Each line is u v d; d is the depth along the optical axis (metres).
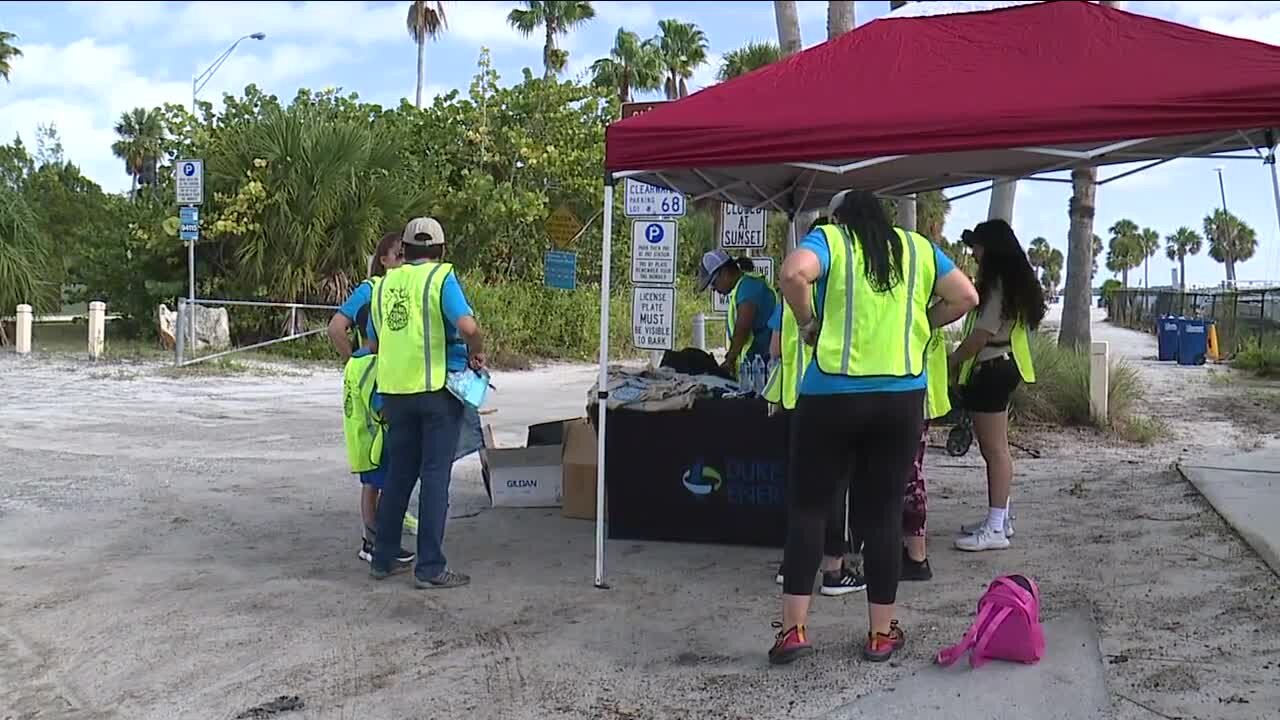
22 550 6.11
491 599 5.19
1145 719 3.66
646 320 8.81
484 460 7.44
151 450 9.51
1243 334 22.44
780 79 5.13
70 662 4.43
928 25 5.27
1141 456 8.91
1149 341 31.23
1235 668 4.07
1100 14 4.96
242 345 19.92
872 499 4.19
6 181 21.84
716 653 4.43
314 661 4.42
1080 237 12.57
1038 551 5.82
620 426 6.21
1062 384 10.49
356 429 5.72
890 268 3.99
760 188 7.04
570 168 22.77
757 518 6.01
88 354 18.19
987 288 5.58
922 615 4.81
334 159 19.44
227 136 19.86
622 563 5.78
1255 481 7.38
